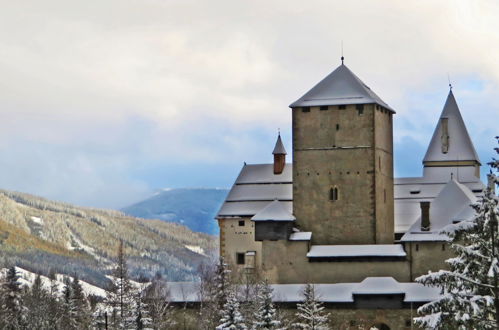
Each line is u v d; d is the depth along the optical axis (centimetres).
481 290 10006
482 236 10019
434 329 9781
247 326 19262
